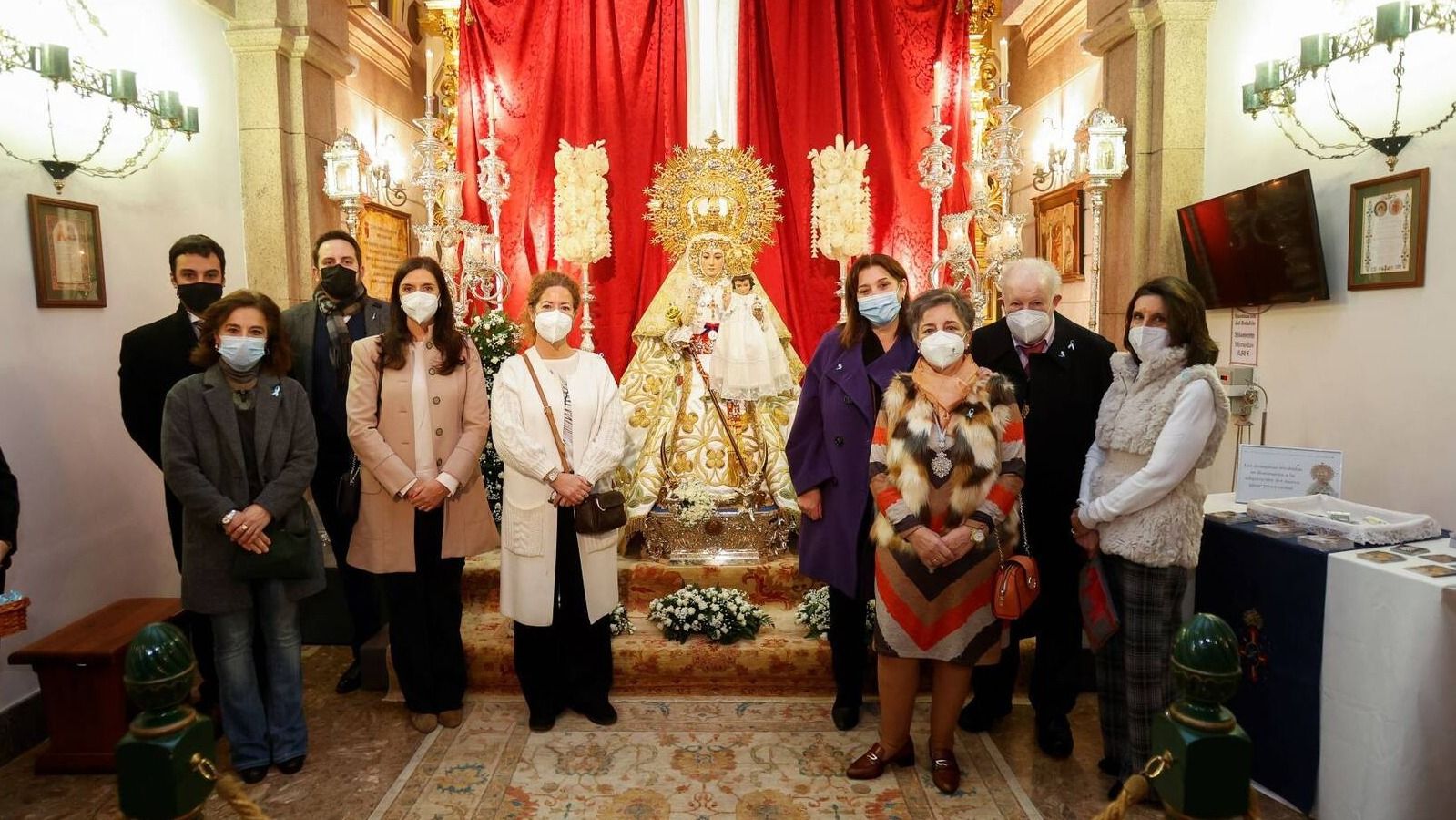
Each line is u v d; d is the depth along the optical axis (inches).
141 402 131.3
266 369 116.8
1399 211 128.1
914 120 221.6
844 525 123.0
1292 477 125.5
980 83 237.1
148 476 165.3
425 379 127.6
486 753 125.7
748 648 144.3
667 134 216.1
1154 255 180.1
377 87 252.5
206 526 112.8
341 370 142.6
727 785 116.7
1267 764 113.0
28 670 134.9
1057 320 122.7
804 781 117.8
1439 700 91.4
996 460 106.7
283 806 112.2
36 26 136.7
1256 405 150.9
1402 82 128.0
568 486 124.1
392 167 258.8
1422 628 91.9
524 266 226.2
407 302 125.3
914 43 221.1
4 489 108.0
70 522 144.4
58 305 140.4
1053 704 123.4
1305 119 148.6
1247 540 114.3
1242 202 153.2
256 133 193.9
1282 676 110.2
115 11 154.7
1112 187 192.2
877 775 117.7
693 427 171.5
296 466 116.4
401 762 123.5
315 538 122.0
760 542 164.4
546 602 126.3
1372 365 134.6
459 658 135.6
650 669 144.6
